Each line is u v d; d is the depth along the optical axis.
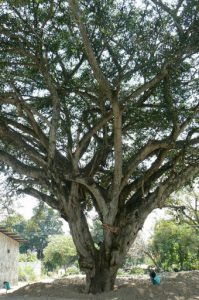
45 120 13.79
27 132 15.29
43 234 81.50
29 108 13.92
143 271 46.09
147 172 15.45
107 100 14.98
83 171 15.47
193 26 12.87
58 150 16.03
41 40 12.68
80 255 15.41
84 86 14.87
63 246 60.66
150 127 15.92
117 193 14.52
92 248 15.45
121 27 12.97
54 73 14.50
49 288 15.90
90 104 15.72
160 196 15.34
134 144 17.88
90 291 15.11
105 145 15.10
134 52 13.12
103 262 15.30
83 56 14.52
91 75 14.86
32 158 15.31
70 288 16.00
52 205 16.12
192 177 16.17
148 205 15.37
